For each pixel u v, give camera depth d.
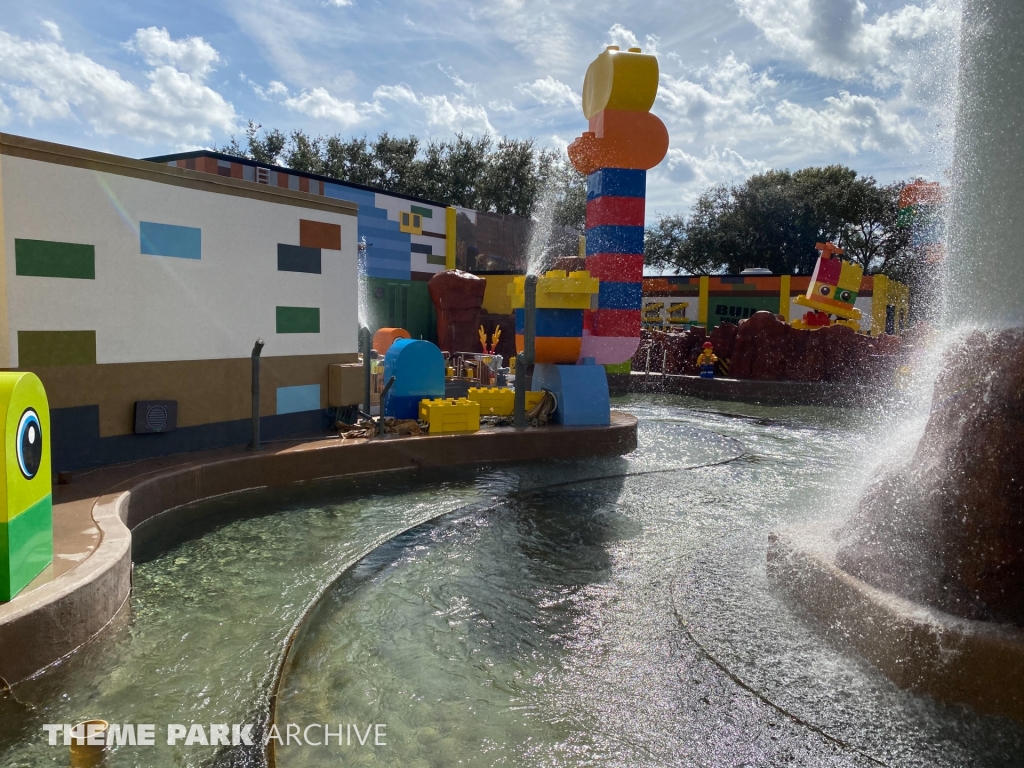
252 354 7.18
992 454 3.22
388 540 5.57
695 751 2.79
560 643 3.78
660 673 3.39
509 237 27.48
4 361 5.53
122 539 4.34
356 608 4.28
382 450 8.00
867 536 3.77
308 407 8.37
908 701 3.08
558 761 2.74
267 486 7.12
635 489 7.57
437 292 20.86
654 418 14.56
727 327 20.88
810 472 8.66
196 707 3.15
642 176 9.97
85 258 5.97
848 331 19.53
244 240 7.41
